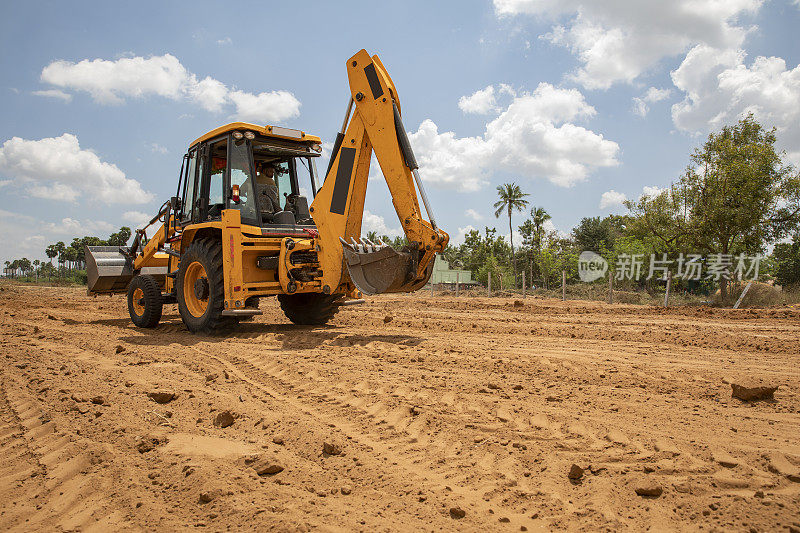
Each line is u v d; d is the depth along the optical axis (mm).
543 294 24344
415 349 6281
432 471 2941
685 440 3236
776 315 11586
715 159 19594
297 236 7945
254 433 3588
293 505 2551
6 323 9094
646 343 6949
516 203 51438
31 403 4223
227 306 7379
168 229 9031
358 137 7070
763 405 3998
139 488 2781
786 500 2461
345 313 11375
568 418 3689
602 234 58281
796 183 18312
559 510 2473
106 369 5367
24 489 2869
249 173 7707
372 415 3887
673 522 2324
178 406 4156
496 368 5281
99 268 9938
